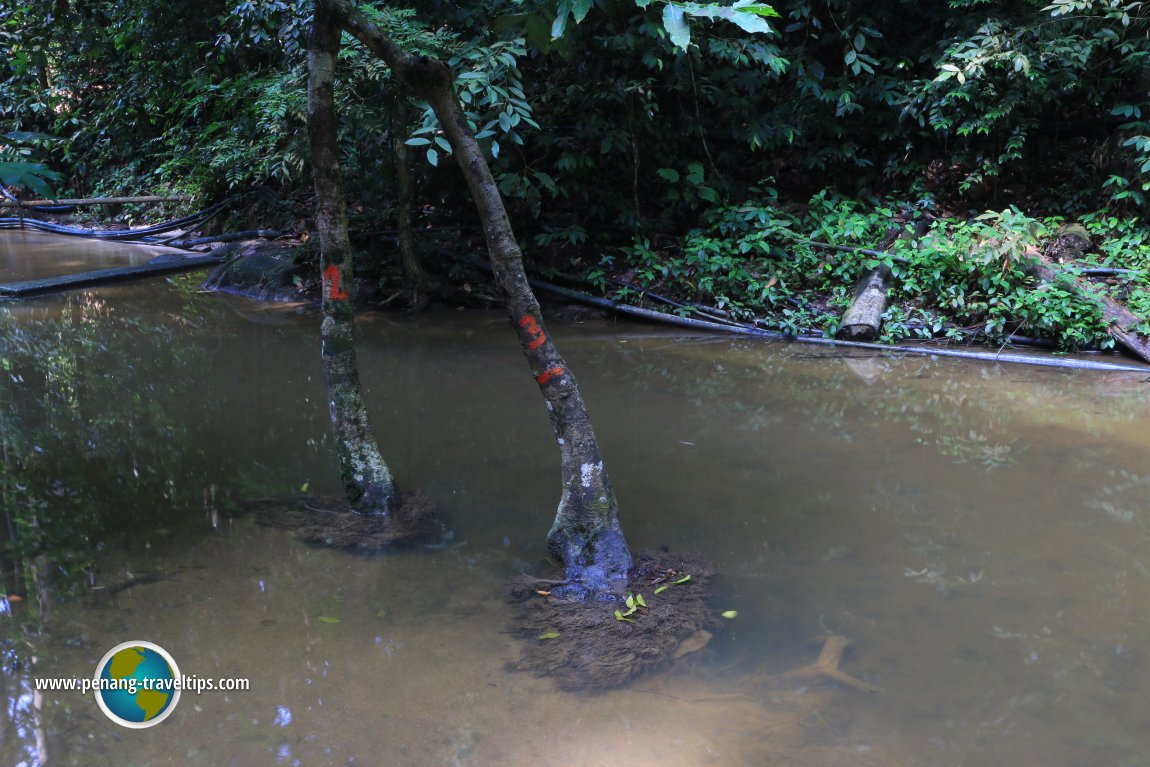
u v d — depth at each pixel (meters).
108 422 5.13
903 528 3.78
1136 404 5.55
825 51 9.38
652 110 8.44
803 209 8.84
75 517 3.87
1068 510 3.96
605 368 6.43
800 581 3.32
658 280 8.23
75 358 6.56
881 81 8.49
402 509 3.91
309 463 4.50
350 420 3.88
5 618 3.04
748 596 3.21
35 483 4.23
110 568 3.42
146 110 12.59
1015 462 4.54
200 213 12.46
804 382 6.08
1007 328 7.16
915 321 7.27
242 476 4.33
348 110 7.52
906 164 8.77
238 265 9.38
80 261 10.96
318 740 2.43
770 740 2.43
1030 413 5.37
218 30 10.00
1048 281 7.03
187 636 2.95
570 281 8.45
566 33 3.17
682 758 2.36
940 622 3.04
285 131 8.44
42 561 3.47
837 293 7.64
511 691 2.66
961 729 2.47
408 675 2.74
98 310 8.26
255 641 2.93
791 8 8.68
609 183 8.95
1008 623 3.04
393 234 8.96
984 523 3.83
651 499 4.06
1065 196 8.28
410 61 3.17
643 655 2.84
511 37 6.47
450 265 8.55
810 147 8.98
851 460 4.57
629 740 2.44
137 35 10.18
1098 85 8.22
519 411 5.36
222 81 9.98
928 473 4.39
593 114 8.29
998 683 2.69
